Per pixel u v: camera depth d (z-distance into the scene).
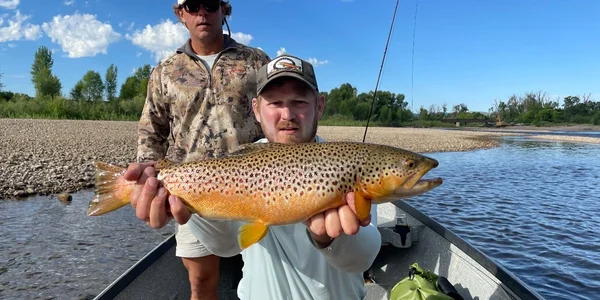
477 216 3.22
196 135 1.20
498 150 9.15
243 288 0.84
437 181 0.72
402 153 0.72
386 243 1.27
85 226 2.73
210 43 1.22
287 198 0.70
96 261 2.20
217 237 0.79
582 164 6.56
